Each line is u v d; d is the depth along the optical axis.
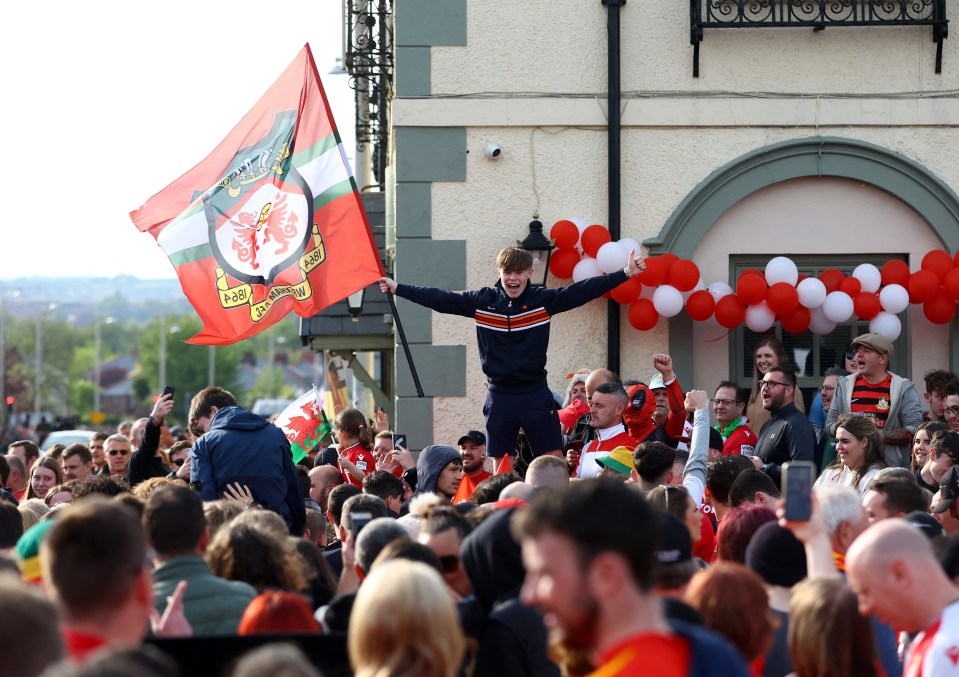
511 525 9.77
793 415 19.12
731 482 14.49
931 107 24.20
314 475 19.84
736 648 8.54
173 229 20.48
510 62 24.45
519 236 24.28
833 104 24.27
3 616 5.73
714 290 23.59
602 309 24.11
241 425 16.75
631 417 19.00
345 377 43.78
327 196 20.34
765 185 24.25
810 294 22.75
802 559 10.09
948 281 22.89
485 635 9.45
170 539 10.28
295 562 10.97
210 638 8.27
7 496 18.89
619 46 24.30
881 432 18.81
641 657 5.84
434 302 19.06
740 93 24.34
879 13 24.23
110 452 23.97
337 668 8.34
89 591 7.47
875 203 24.42
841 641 8.24
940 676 8.09
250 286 20.34
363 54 31.61
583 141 24.38
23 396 176.25
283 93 20.83
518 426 18.88
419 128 24.38
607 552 5.92
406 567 7.74
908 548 8.37
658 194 24.33
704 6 24.33
